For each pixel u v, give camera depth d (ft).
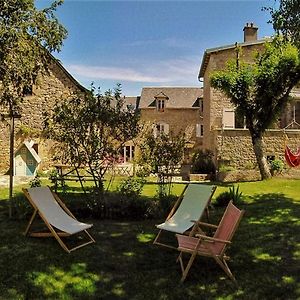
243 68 56.13
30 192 23.26
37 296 15.65
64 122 29.99
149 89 122.21
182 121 114.32
